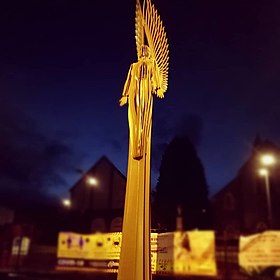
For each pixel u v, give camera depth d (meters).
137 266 2.70
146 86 3.11
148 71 3.17
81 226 28.59
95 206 29.41
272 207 30.89
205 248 17.94
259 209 31.05
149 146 3.01
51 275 20.66
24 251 26.84
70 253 21.02
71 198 30.88
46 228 28.81
